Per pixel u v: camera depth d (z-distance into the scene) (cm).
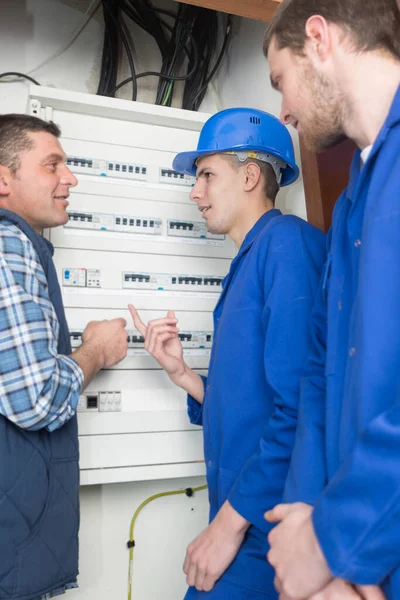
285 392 102
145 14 199
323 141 91
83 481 150
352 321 78
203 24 203
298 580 66
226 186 136
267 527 99
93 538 170
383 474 59
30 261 118
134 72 194
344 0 83
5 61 192
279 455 99
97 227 161
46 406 111
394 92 80
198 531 180
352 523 61
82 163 162
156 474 156
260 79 189
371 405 68
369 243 72
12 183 136
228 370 117
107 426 154
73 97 158
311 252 113
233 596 104
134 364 159
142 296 163
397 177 72
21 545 110
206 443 125
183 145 173
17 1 197
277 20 91
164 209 168
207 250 172
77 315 157
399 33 82
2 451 110
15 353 110
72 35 200
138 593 172
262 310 115
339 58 83
